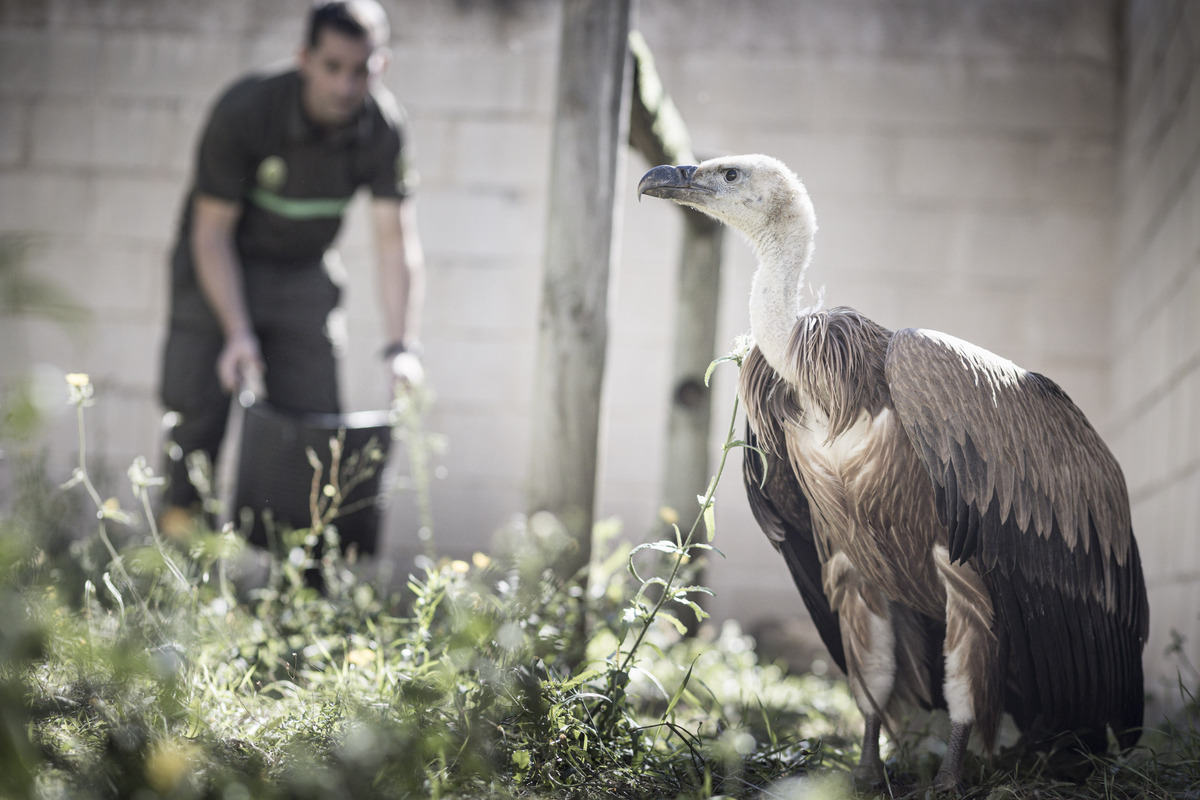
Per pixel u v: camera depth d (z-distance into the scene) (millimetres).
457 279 6754
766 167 2473
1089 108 6574
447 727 1945
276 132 4371
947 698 2395
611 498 6598
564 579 3119
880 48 6672
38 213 6902
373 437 3721
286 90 4379
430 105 6805
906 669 2641
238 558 3615
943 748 2818
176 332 4492
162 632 2273
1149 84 5707
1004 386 2387
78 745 1720
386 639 2793
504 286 6742
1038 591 2393
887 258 6617
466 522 6633
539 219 6754
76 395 2564
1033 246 6574
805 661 5234
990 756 2443
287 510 3705
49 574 2826
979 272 6586
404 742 1772
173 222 6875
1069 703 2494
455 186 6781
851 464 2398
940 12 6660
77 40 6949
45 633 1762
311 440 3650
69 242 6879
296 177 4469
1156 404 5191
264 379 4664
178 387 4465
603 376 3275
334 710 2143
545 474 3229
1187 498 4477
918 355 2301
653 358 6629
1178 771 2475
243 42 6910
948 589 2387
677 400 4426
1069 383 6527
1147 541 5289
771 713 3207
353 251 6758
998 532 2312
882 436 2363
